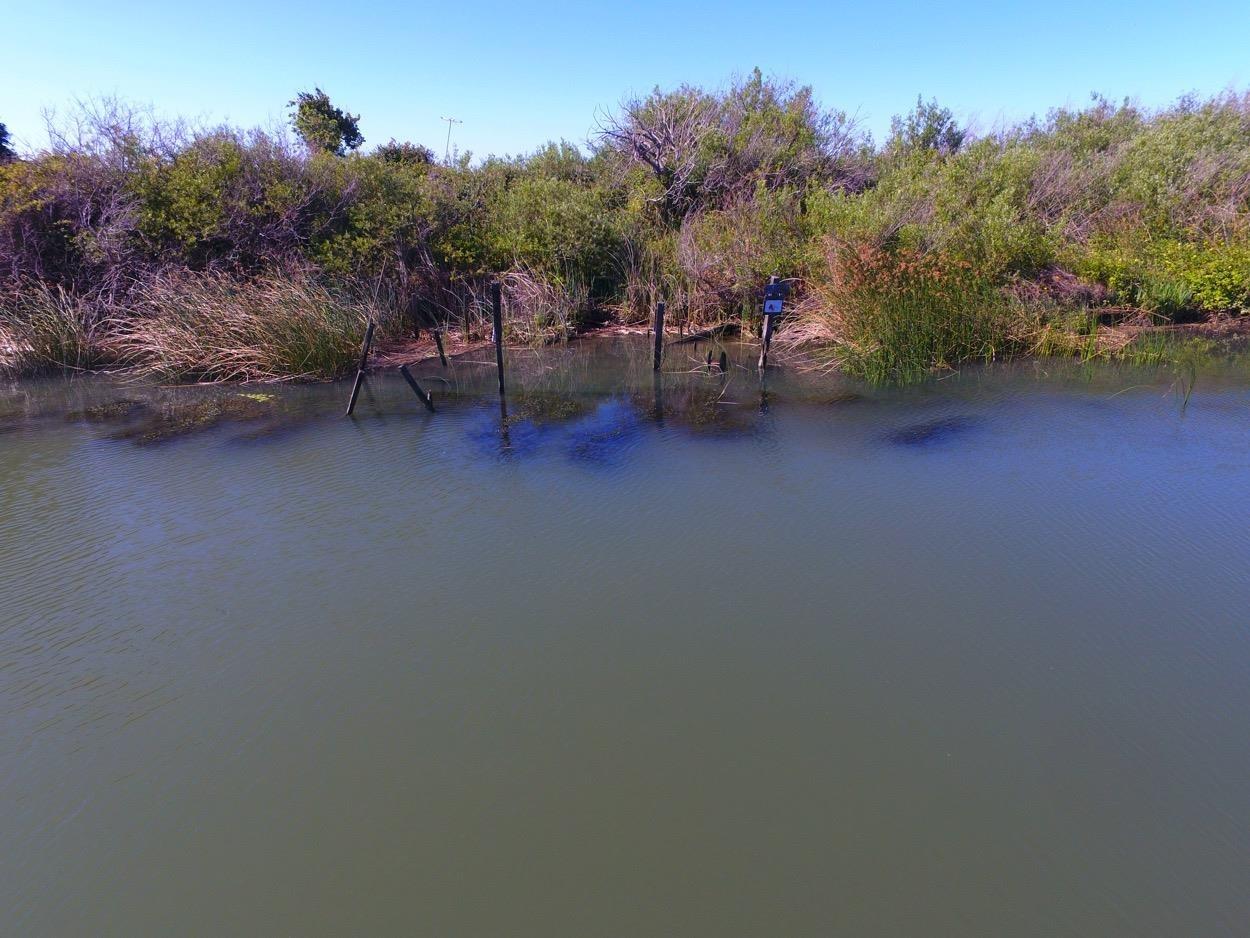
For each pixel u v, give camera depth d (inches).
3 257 432.8
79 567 190.7
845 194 585.0
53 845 113.3
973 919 97.6
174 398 353.4
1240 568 176.4
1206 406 298.5
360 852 110.6
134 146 458.3
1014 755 123.7
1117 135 695.7
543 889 104.0
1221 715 131.3
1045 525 199.6
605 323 521.7
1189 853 105.8
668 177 614.9
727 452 260.4
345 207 483.2
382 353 442.0
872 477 234.1
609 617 163.8
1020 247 453.7
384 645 156.6
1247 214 523.5
